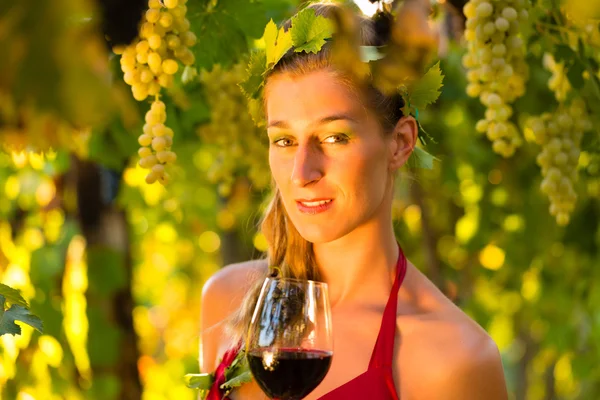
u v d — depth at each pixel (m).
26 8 0.53
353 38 1.54
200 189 7.14
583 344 6.89
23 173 6.14
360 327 2.63
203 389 2.76
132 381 5.18
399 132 2.58
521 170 5.93
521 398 8.10
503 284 6.82
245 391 2.67
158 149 2.35
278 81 2.43
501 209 6.27
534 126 3.08
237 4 2.97
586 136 3.13
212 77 3.70
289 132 2.41
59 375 5.49
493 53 2.59
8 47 0.53
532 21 2.82
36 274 5.57
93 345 5.07
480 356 2.54
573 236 5.31
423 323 2.59
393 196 2.80
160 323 9.52
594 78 3.03
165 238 8.80
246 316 2.78
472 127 5.69
